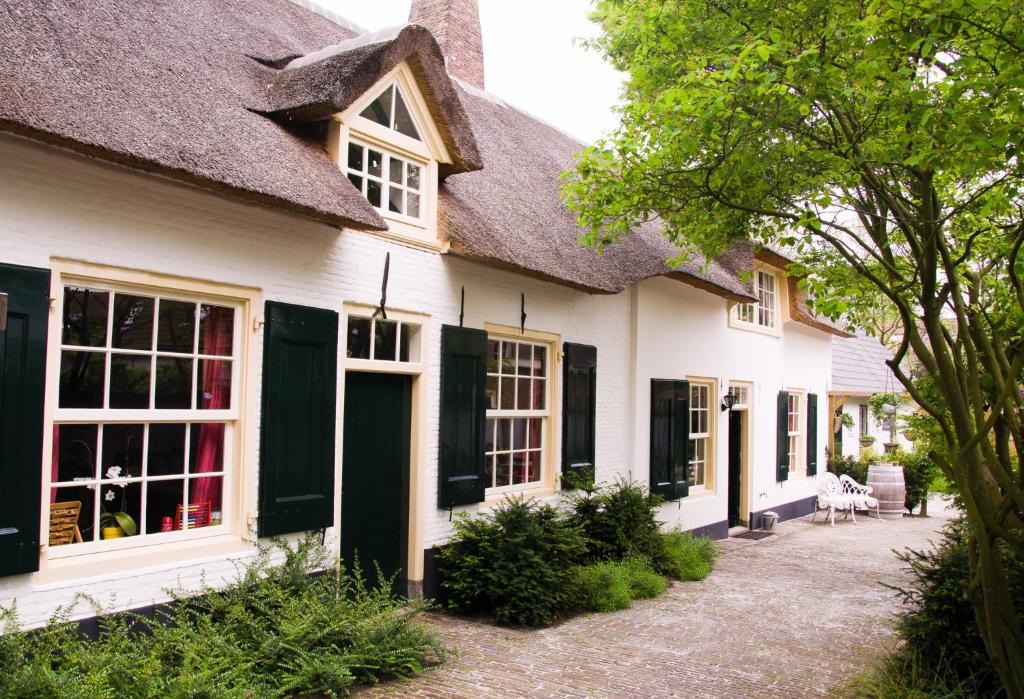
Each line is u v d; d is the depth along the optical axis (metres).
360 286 5.92
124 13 5.23
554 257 7.33
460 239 6.48
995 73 3.67
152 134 4.20
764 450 13.23
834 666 5.70
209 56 5.64
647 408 9.84
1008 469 3.93
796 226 4.98
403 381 6.55
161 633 4.12
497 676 5.10
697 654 5.88
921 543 11.69
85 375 4.34
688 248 6.89
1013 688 3.86
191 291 4.77
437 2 11.28
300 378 5.40
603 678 5.20
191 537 4.85
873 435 20.36
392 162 6.37
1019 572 5.04
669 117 5.05
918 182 4.65
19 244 3.93
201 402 4.96
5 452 3.80
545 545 6.67
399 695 4.64
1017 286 3.82
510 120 10.41
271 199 4.69
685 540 9.42
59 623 3.93
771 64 4.51
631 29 5.40
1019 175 3.80
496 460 7.70
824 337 16.09
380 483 6.31
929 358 4.04
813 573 9.29
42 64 4.00
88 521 4.39
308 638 4.62
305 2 8.53
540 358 8.25
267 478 5.15
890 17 3.69
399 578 6.52
